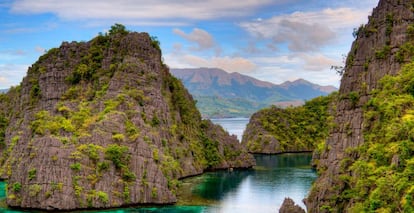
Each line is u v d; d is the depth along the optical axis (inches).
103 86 6131.9
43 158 4424.2
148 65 6392.7
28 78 7007.9
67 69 6717.5
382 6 3703.3
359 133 3442.4
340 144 3585.1
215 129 7755.9
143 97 5905.5
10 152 6151.6
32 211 4288.9
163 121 6156.5
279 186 5654.5
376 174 2866.6
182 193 5221.5
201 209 4463.6
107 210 4370.1
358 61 3722.9
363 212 2763.3
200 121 7815.0
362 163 3048.7
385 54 3474.4
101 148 4635.8
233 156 7401.6
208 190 5413.4
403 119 2906.0
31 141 4923.7
